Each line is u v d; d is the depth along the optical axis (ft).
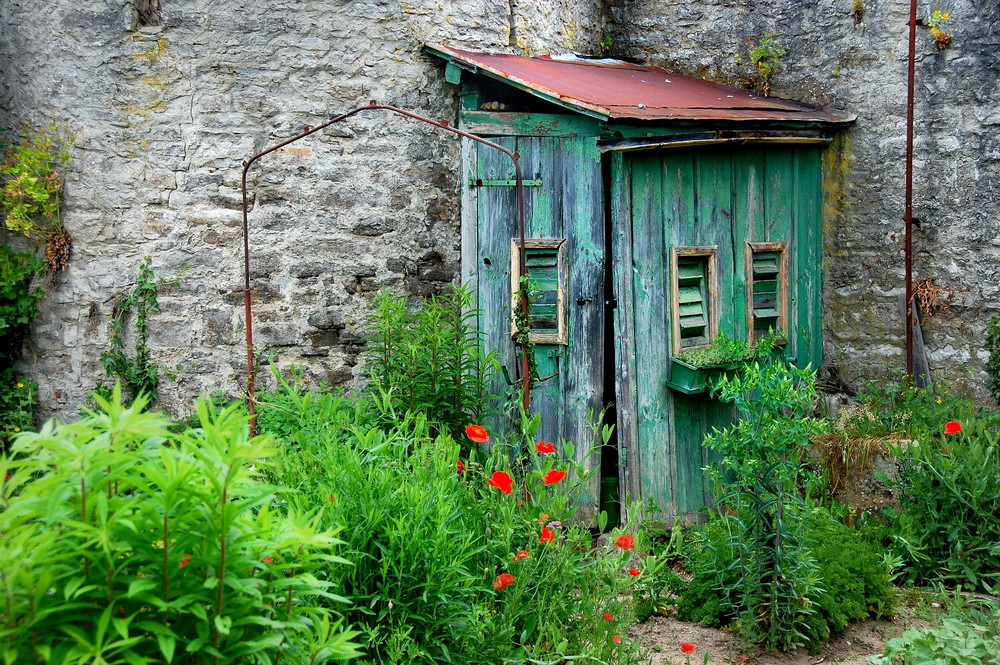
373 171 19.44
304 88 19.11
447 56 19.19
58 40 18.83
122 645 6.91
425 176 19.76
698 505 19.88
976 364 19.98
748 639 13.66
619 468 18.90
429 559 11.10
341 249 19.38
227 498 7.71
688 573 17.22
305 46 19.07
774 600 13.52
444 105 19.89
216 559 7.45
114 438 7.50
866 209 21.36
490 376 18.07
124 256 19.04
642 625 14.82
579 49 23.89
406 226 19.67
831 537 15.26
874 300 21.35
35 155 18.76
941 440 17.52
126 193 18.97
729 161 20.25
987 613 14.90
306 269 19.25
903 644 12.44
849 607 14.35
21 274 19.07
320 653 8.11
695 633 14.52
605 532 18.98
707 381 19.19
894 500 17.48
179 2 18.76
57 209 19.01
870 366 21.47
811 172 21.76
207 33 18.83
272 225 19.12
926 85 20.27
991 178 19.62
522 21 21.65
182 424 18.80
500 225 19.06
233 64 18.92
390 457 12.88
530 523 12.56
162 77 18.84
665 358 19.42
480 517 12.71
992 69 19.45
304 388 19.22
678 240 19.52
